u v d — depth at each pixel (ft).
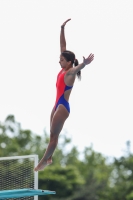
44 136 510.99
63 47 93.66
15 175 122.01
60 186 395.96
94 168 496.23
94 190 402.11
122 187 391.45
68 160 509.35
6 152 460.55
